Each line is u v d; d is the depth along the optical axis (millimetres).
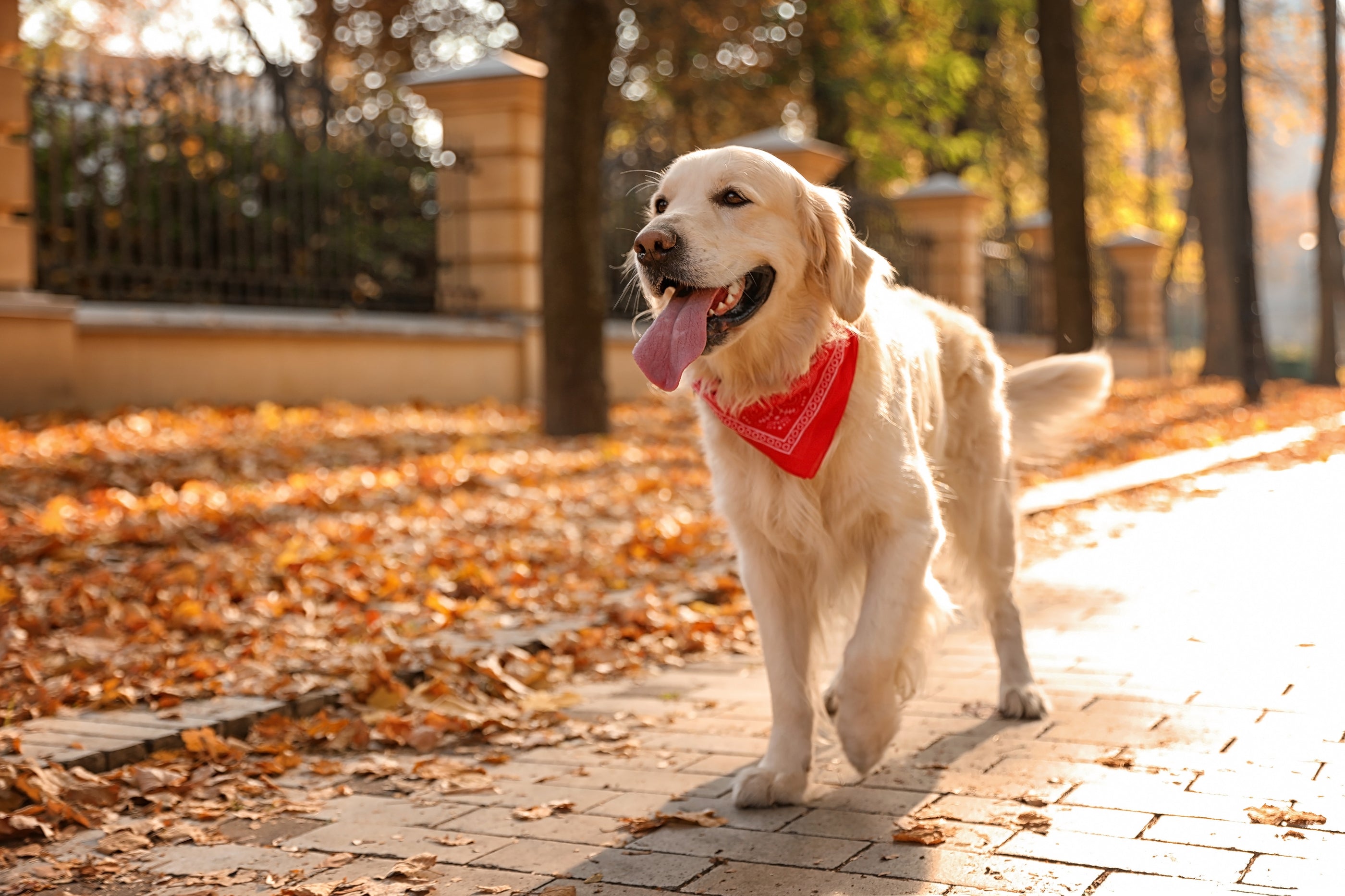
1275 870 2738
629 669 5078
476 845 3221
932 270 23266
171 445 9859
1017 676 4234
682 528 7770
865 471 3475
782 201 3475
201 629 5531
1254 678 4457
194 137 12898
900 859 2945
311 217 13875
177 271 12477
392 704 4543
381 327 13719
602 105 11789
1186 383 25922
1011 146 31312
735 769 3756
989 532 4418
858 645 3447
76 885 3080
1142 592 6219
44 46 26016
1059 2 14977
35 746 3926
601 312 11969
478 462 10000
